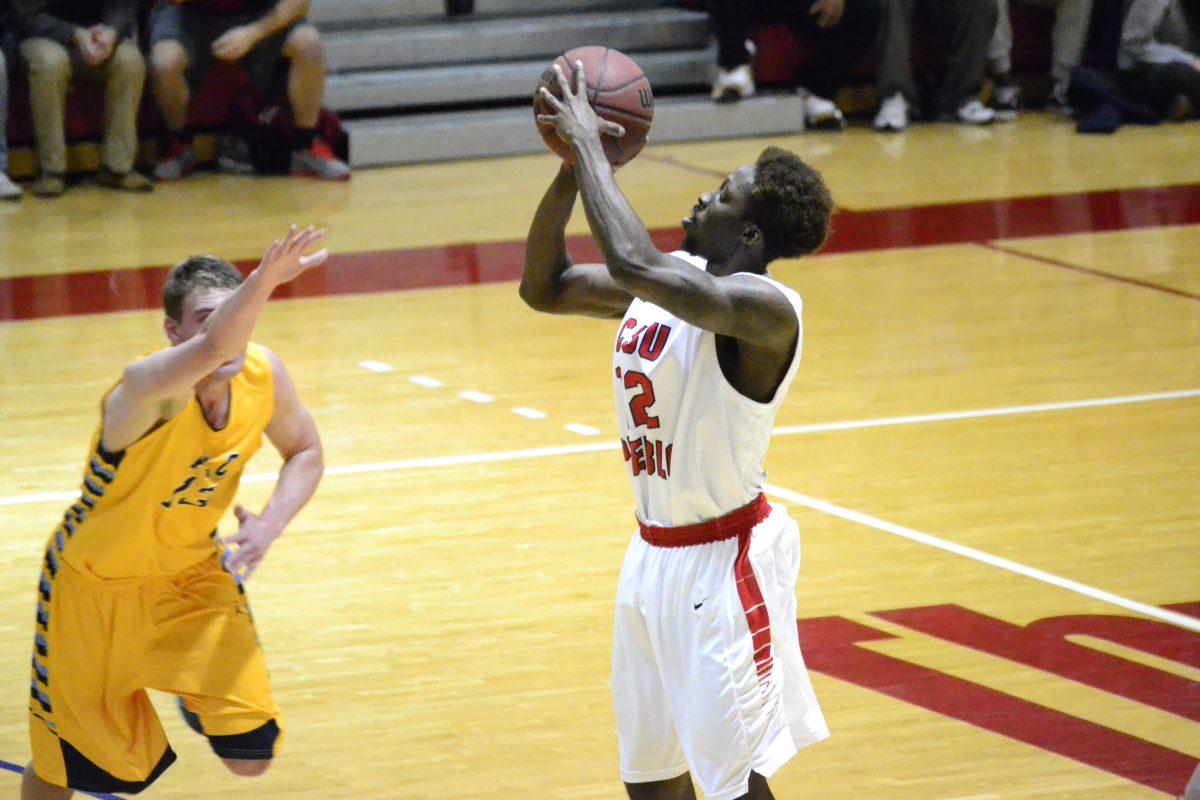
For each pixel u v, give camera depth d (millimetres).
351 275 19984
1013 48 30172
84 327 17797
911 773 8555
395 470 13633
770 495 12938
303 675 9945
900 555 11680
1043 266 19969
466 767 8758
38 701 7176
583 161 6320
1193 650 10000
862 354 16703
